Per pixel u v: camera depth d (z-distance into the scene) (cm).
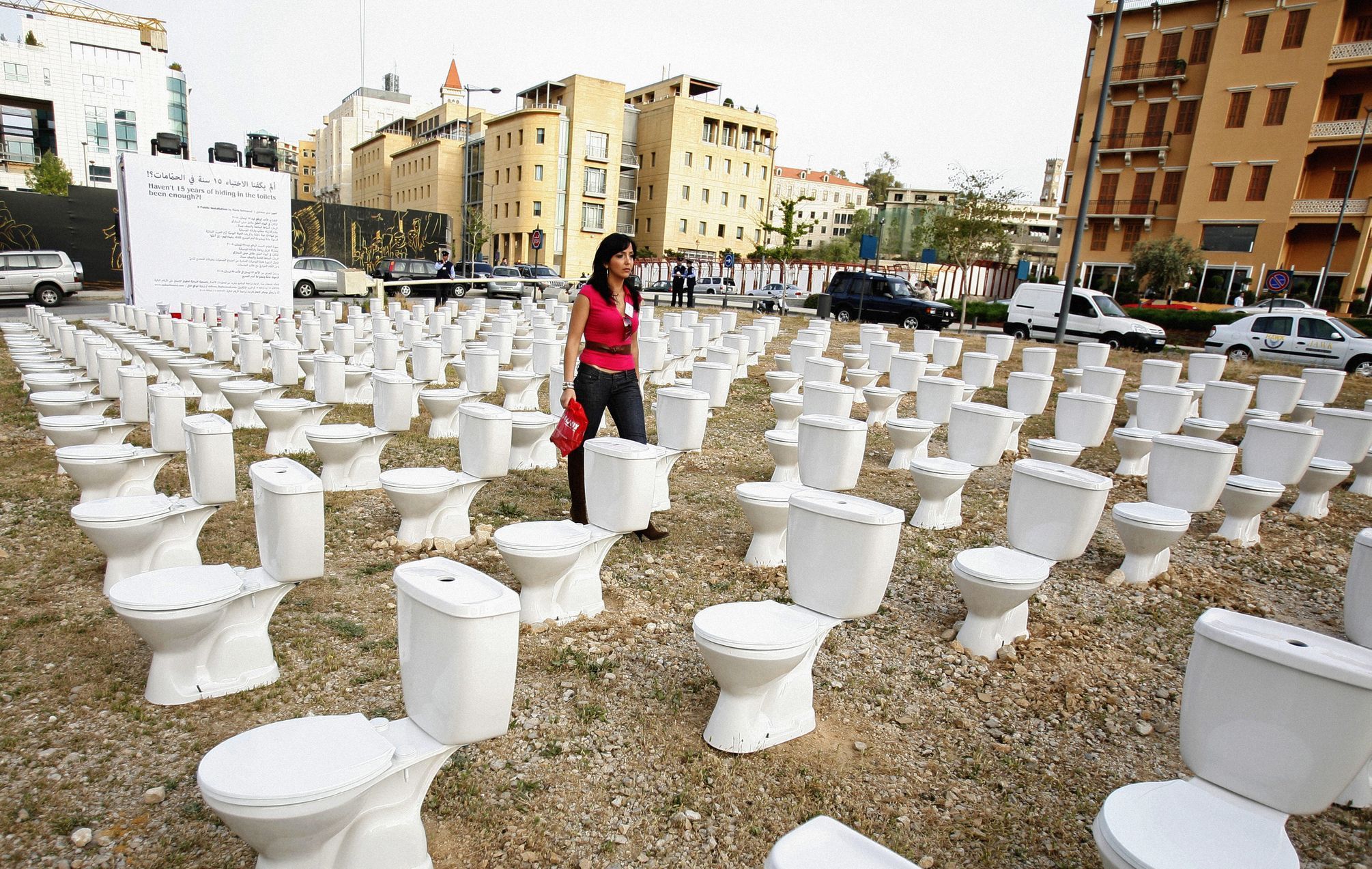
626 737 291
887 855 160
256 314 1538
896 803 265
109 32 6444
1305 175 3209
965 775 284
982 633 371
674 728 298
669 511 550
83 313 1836
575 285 2925
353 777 190
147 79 6706
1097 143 1560
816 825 170
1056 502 401
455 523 477
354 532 483
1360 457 709
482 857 231
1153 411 800
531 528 377
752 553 457
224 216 1576
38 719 288
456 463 635
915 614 412
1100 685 351
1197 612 430
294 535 309
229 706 299
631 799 259
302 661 334
